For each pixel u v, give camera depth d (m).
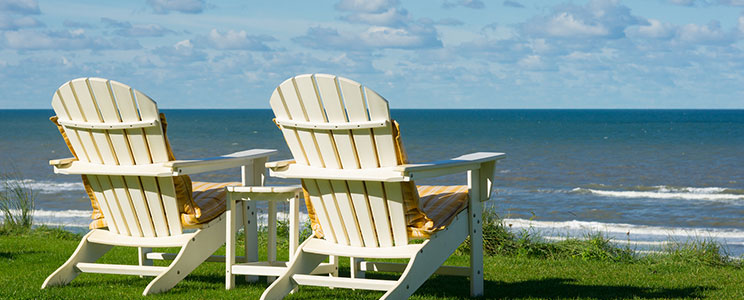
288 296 4.15
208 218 4.25
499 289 4.61
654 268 5.88
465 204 4.09
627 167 32.62
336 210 3.84
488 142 55.16
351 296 4.21
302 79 3.54
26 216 8.86
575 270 5.60
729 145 49.28
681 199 20.58
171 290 4.21
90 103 4.00
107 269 4.23
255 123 103.62
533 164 34.00
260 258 6.18
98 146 4.11
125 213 4.25
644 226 14.27
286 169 3.81
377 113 3.38
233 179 26.30
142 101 3.81
